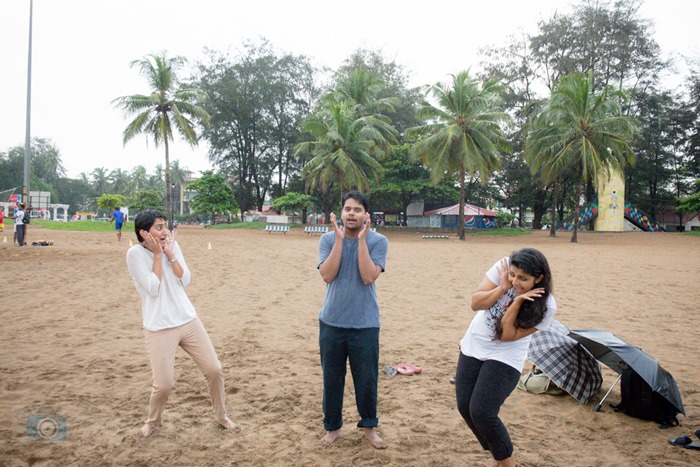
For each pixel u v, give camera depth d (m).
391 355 5.68
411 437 3.54
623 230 36.19
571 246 24.27
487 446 3.02
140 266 3.32
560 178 32.50
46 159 88.31
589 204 38.31
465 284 11.22
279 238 28.91
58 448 3.26
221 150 49.09
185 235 29.55
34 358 5.22
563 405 4.26
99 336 6.17
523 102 39.97
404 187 41.19
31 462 3.08
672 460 3.27
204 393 4.33
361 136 31.56
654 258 17.38
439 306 8.66
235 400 4.21
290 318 7.49
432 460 3.20
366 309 3.34
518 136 39.78
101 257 14.82
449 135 28.08
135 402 4.08
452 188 42.09
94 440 3.39
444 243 26.88
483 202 50.44
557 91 26.67
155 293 3.30
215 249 19.53
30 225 33.00
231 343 6.03
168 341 3.38
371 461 3.17
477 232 36.56
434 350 5.88
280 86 46.16
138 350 5.60
